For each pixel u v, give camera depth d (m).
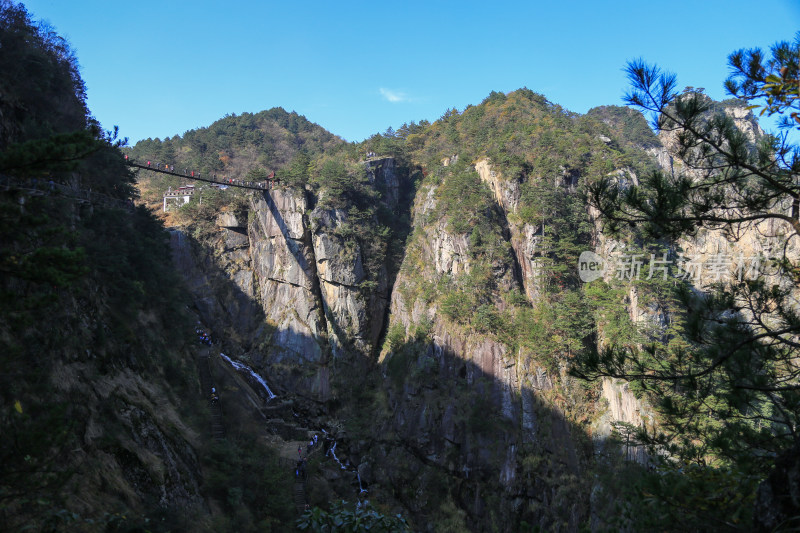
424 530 58.09
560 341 61.81
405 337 74.38
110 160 43.19
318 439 66.25
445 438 62.75
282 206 82.94
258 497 38.19
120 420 26.14
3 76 27.52
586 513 52.28
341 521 14.20
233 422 46.91
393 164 94.50
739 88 10.25
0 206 12.61
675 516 11.00
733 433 11.95
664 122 10.98
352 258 80.56
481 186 76.12
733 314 11.89
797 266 11.42
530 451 57.88
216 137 149.50
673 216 10.91
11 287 20.48
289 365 77.12
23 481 11.05
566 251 68.06
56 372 22.45
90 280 32.09
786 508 8.10
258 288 85.25
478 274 69.31
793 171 9.77
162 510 23.73
